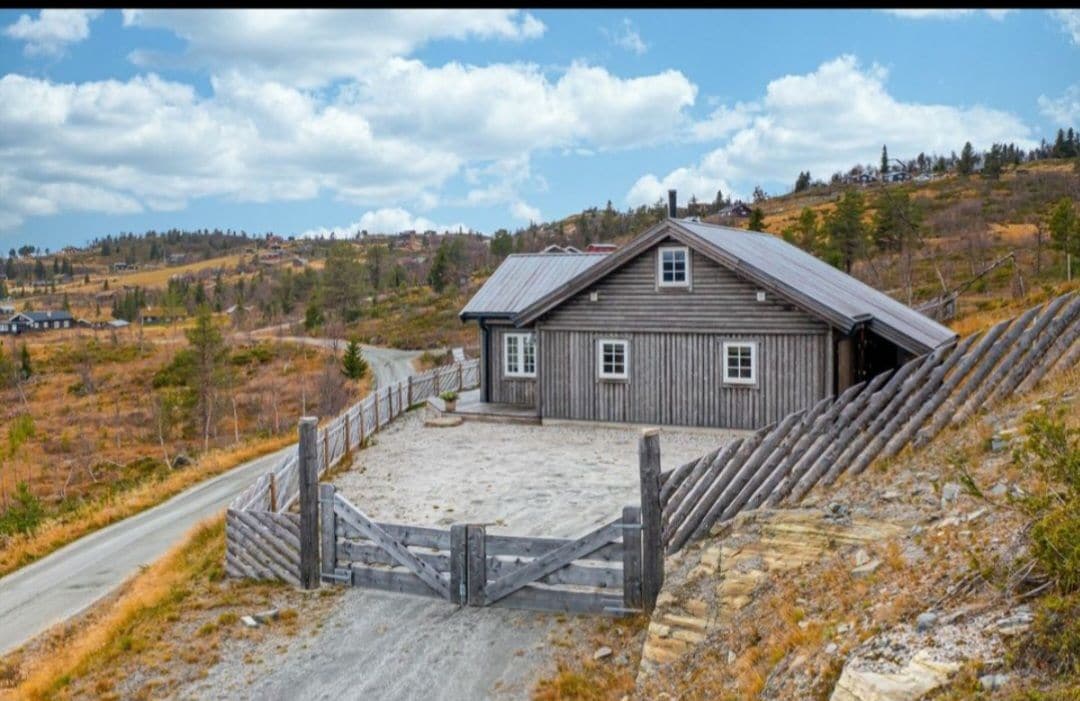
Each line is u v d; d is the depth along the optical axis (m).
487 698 8.68
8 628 17.70
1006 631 5.44
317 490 12.26
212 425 55.19
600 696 8.27
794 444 9.46
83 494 42.44
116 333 118.38
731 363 21.31
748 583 8.25
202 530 19.23
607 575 10.26
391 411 26.91
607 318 22.88
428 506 16.20
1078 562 5.27
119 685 9.83
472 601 11.03
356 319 105.44
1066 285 26.70
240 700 9.15
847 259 60.22
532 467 19.05
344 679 9.41
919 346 19.95
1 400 71.12
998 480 7.65
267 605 11.74
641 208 151.62
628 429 22.73
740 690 6.80
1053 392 8.91
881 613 6.45
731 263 20.67
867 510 8.44
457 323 86.81
